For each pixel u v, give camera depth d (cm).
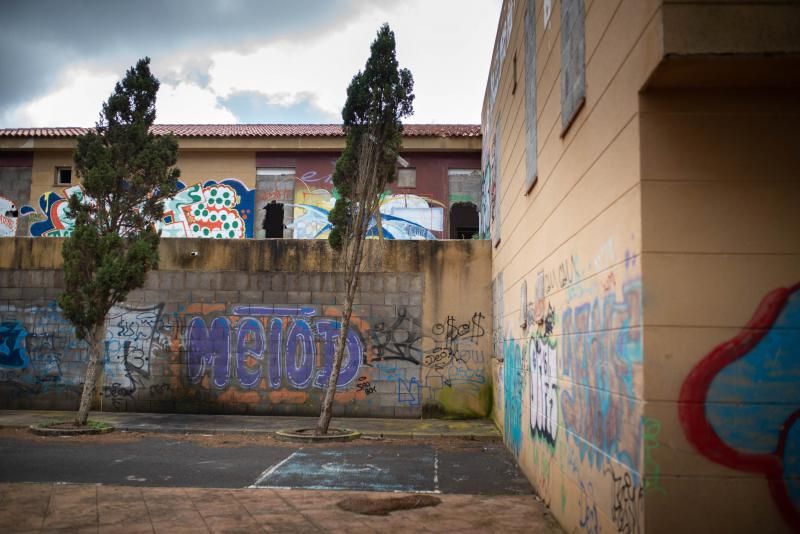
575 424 576
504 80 1204
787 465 377
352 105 1293
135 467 927
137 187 1309
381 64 1293
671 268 395
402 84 1305
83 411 1283
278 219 2298
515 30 1032
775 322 387
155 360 1541
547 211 722
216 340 1538
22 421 1366
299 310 1534
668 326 392
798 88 400
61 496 741
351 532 611
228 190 2236
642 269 397
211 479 854
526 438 889
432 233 2178
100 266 1292
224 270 1552
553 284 685
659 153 402
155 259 1313
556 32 674
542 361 755
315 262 1544
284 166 2236
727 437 382
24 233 2253
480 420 1487
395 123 1298
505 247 1197
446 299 1535
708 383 386
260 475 884
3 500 720
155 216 1345
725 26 360
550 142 705
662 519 381
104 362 1551
